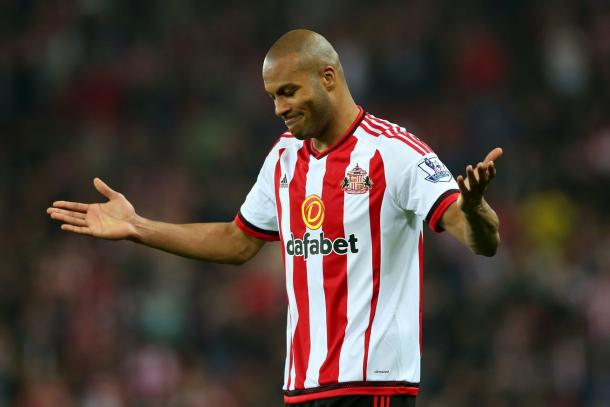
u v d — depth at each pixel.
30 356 46.59
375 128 16.11
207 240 17.75
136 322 48.25
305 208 16.19
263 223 17.61
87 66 65.06
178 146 60.81
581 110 64.31
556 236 54.81
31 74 65.12
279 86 15.80
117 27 66.94
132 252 50.88
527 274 50.25
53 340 47.31
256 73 65.44
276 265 49.56
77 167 59.03
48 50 65.56
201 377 45.47
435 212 15.38
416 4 68.38
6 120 63.59
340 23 67.19
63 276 50.03
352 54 63.66
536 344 47.28
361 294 15.79
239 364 47.53
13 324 48.97
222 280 50.12
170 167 58.94
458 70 65.50
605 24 67.88
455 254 50.62
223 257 17.83
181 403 44.66
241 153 60.09
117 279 49.94
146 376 45.09
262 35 67.81
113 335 47.47
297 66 15.75
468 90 64.69
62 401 44.19
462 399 45.09
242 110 63.16
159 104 63.38
